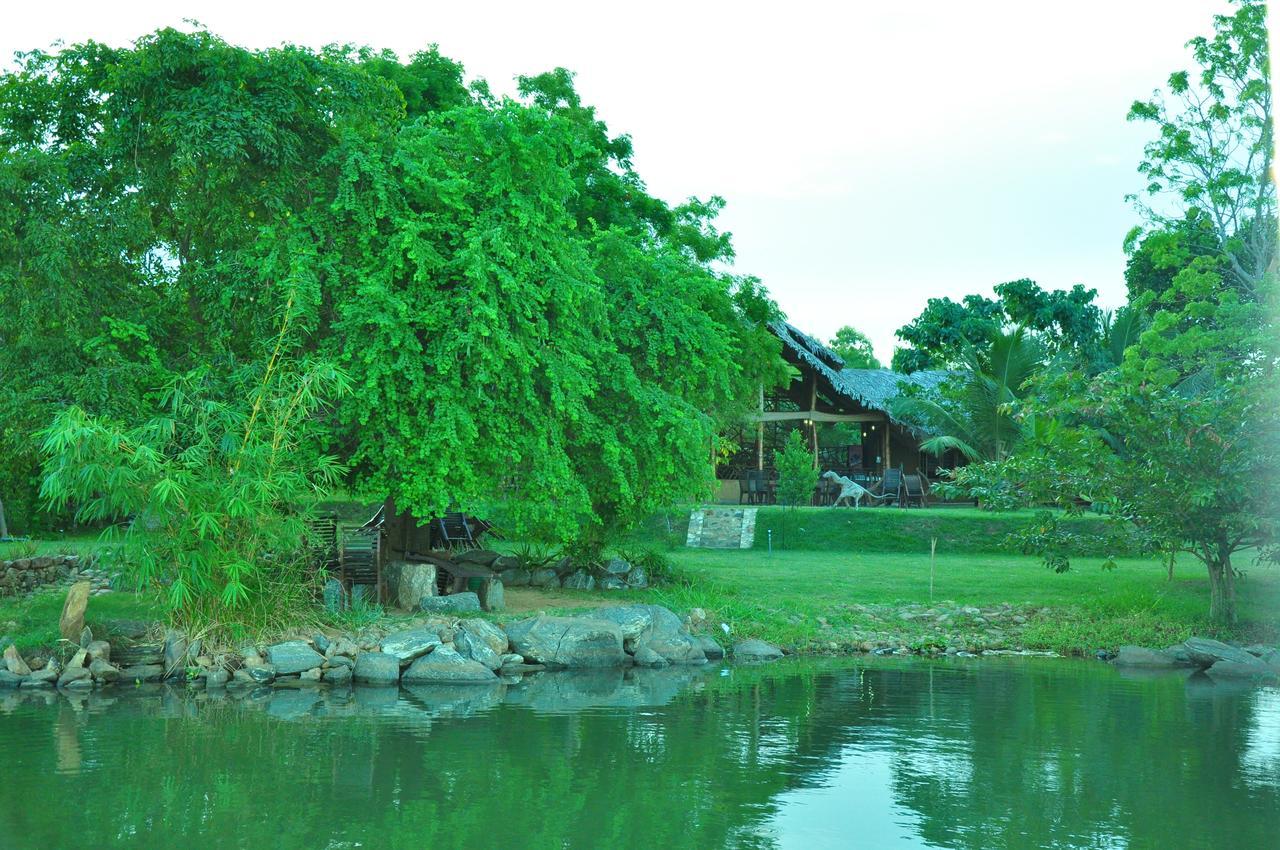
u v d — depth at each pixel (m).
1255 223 34.09
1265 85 32.62
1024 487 18.45
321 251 15.67
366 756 9.37
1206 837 7.37
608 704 11.97
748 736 10.34
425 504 15.27
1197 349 29.55
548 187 16.38
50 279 14.32
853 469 46.84
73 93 16.11
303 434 14.89
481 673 13.61
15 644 13.33
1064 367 39.94
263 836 7.16
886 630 17.38
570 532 16.59
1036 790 8.51
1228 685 13.65
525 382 15.73
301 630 14.36
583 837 7.22
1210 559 17.45
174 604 13.09
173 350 16.50
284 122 15.52
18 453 14.96
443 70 24.84
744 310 27.67
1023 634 17.16
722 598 18.62
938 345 47.50
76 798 8.01
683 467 18.34
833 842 7.16
